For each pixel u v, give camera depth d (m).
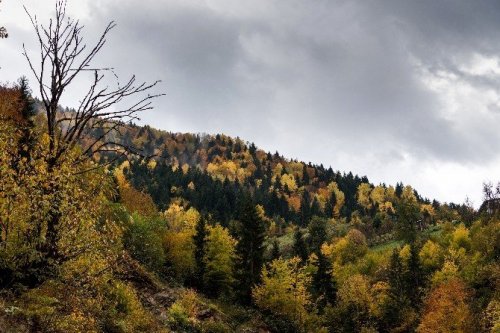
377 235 130.12
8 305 10.34
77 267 10.23
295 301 51.84
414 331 58.28
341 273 82.50
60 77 9.84
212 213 142.88
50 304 10.88
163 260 47.31
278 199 192.12
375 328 60.06
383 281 73.31
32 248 9.34
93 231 10.14
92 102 9.86
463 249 71.69
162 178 179.88
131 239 43.38
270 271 54.50
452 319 48.31
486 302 54.25
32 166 9.62
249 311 51.03
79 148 10.08
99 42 10.07
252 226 61.25
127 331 20.19
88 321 11.38
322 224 123.06
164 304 37.03
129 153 9.70
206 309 42.03
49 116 9.84
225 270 57.03
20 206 9.15
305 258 88.38
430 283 68.06
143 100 9.96
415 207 113.50
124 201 55.03
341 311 62.28
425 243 86.69
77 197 9.84
